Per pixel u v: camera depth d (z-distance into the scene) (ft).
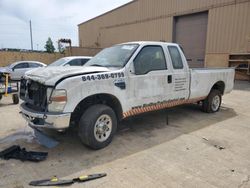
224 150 12.91
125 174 10.25
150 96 14.89
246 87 40.65
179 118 19.44
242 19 49.83
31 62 47.01
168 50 16.25
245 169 10.77
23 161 11.39
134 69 13.93
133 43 15.40
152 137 14.83
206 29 58.03
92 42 110.32
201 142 14.07
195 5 59.16
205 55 58.13
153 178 9.91
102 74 12.40
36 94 12.26
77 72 11.83
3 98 29.63
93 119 12.16
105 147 13.12
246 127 17.19
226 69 21.90
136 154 12.29
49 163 11.25
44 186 9.29
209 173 10.36
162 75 15.43
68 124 11.34
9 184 9.41
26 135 15.08
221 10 53.52
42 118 11.30
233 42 51.85
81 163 11.27
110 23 93.71
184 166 11.00
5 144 13.56
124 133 15.53
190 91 17.90
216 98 21.58
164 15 68.18
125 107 13.62
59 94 11.03
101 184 9.46
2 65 69.26
